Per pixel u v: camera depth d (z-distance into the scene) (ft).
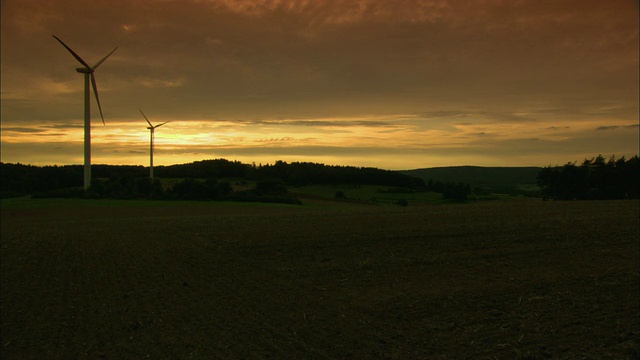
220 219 85.87
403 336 25.85
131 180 245.45
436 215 76.18
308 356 23.52
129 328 28.94
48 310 33.27
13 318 31.76
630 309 29.14
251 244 54.85
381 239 54.49
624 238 51.47
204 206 176.24
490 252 46.78
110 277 42.34
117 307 33.32
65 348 26.32
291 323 28.43
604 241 50.26
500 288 34.24
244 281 39.11
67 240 64.08
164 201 207.82
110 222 96.37
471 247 49.24
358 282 37.42
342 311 30.37
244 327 28.04
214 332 27.43
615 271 38.04
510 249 47.85
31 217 135.54
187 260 48.26
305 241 55.06
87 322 30.45
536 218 68.69
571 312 28.89
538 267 40.47
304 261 45.68
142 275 42.60
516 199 217.36
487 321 27.76
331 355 23.61
